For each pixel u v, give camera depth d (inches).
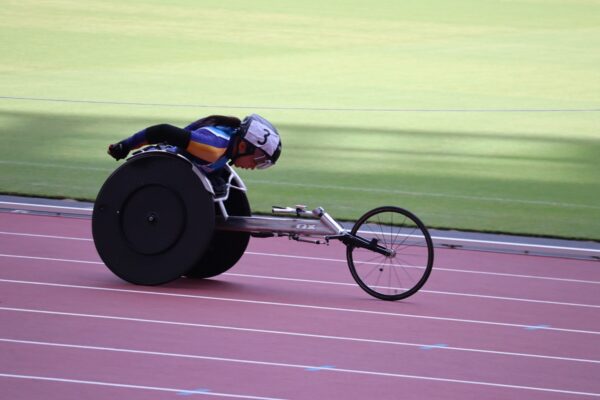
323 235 708.7
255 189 1181.7
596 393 518.0
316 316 647.8
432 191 1216.2
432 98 2092.8
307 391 492.1
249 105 1909.4
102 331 582.9
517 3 3794.3
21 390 472.7
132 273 708.0
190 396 474.3
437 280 782.5
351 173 1316.4
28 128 1565.0
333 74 2378.2
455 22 3363.7
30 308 629.0
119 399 465.7
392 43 2925.7
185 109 1824.6
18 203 1028.5
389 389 503.5
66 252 816.3
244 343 573.3
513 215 1089.4
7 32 2770.7
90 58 2472.9
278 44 2837.1
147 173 704.4
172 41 2797.7
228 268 747.4
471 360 566.6
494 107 1994.3
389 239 927.7
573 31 3206.2
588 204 1170.6
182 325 605.3
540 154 1521.9
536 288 772.0
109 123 1640.0
